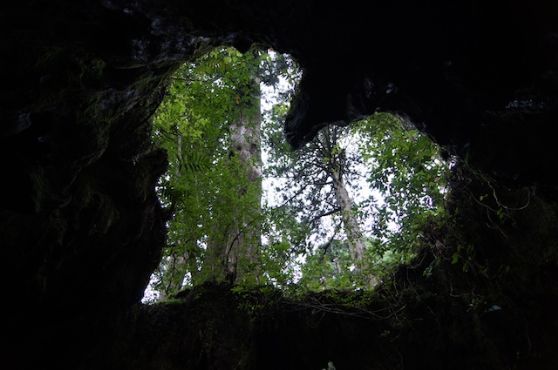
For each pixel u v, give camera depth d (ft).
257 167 29.60
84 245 14.02
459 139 15.62
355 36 14.14
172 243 22.13
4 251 11.30
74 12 9.66
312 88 16.14
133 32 11.00
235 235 24.36
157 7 10.85
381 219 24.85
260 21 13.44
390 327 22.24
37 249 12.04
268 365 22.06
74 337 15.35
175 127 21.89
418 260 23.36
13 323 12.84
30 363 14.15
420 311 22.17
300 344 22.30
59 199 11.67
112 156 15.07
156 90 15.14
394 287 23.07
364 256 27.55
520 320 19.85
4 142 10.09
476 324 20.71
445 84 14.33
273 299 22.36
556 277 19.39
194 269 23.20
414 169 22.58
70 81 10.68
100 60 11.25
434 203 23.06
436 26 13.05
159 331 19.79
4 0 8.51
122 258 16.31
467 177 20.72
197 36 13.01
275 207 24.80
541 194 16.89
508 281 20.31
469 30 12.46
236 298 21.90
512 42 11.98
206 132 23.29
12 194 10.22
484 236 20.95
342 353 22.21
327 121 16.89
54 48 9.96
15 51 9.30
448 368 20.89
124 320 18.47
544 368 18.98
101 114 12.51
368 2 13.08
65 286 14.15
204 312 20.98
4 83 9.30
